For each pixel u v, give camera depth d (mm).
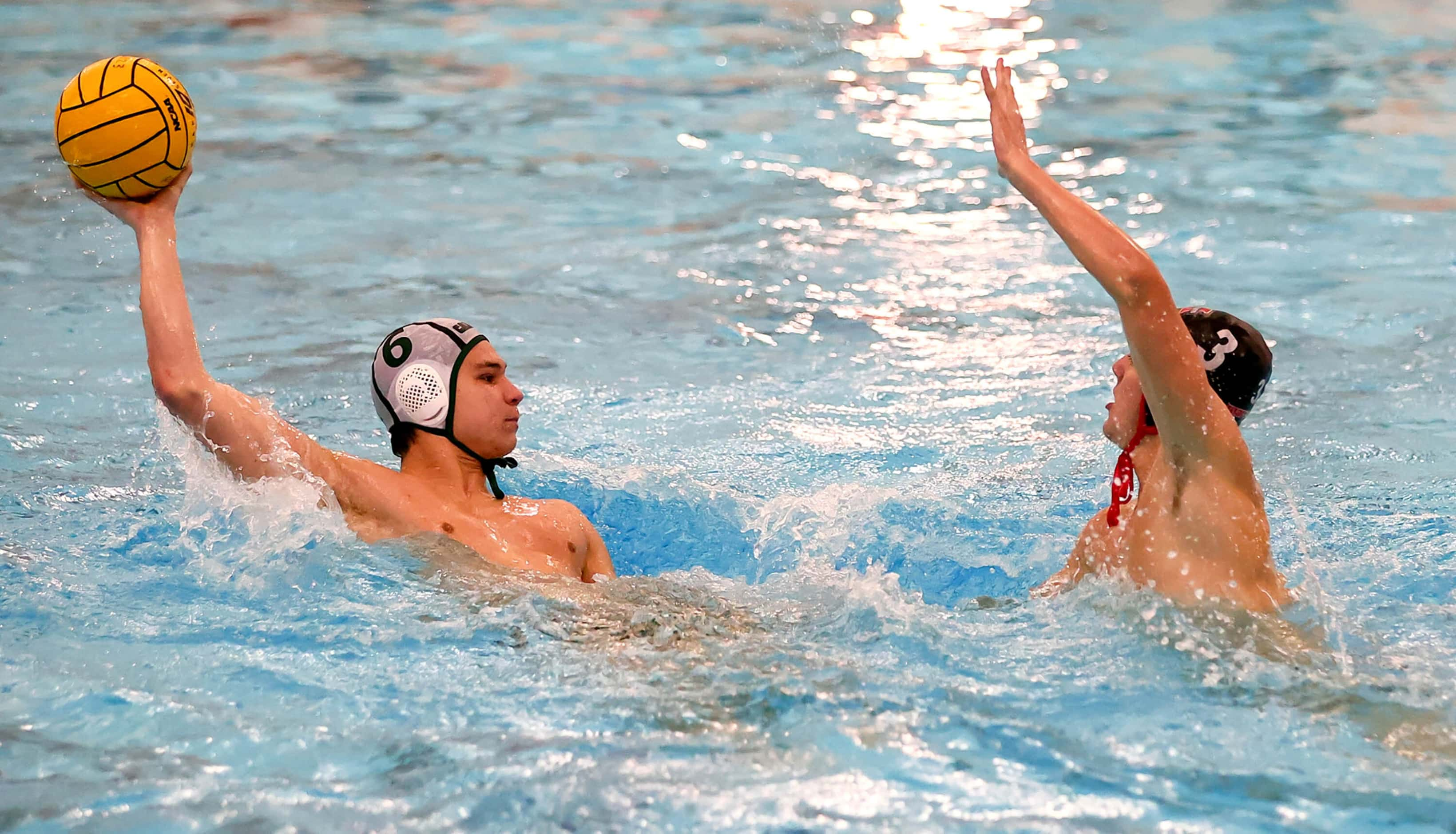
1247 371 11656
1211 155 32969
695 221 28500
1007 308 23516
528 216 28531
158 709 9578
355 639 10867
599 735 9242
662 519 15234
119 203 12570
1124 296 10445
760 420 18500
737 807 8242
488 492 14883
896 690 9914
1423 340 20984
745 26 48625
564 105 38000
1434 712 9625
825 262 26000
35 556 12539
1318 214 28266
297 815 8164
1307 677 10086
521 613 11414
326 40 44625
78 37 42969
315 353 20406
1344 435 17281
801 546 14383
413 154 32938
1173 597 11102
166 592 11773
